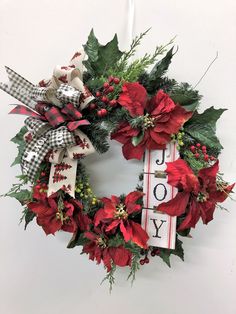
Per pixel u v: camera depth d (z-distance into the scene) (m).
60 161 0.68
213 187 0.66
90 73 0.72
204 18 0.78
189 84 0.79
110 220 0.67
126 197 0.68
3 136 0.87
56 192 0.69
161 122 0.66
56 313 0.90
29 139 0.68
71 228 0.72
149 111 0.67
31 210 0.72
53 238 0.88
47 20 0.83
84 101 0.66
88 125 0.69
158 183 0.69
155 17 0.79
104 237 0.68
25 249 0.89
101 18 0.81
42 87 0.68
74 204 0.70
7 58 0.85
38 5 0.83
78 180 0.70
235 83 0.78
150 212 0.70
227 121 0.79
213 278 0.84
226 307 0.84
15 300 0.91
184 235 0.73
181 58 0.79
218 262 0.83
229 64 0.78
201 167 0.67
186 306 0.85
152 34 0.79
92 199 0.71
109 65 0.71
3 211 0.89
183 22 0.78
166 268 0.85
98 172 0.79
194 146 0.70
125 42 0.80
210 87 0.79
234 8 0.77
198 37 0.78
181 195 0.65
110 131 0.68
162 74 0.70
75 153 0.67
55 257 0.89
